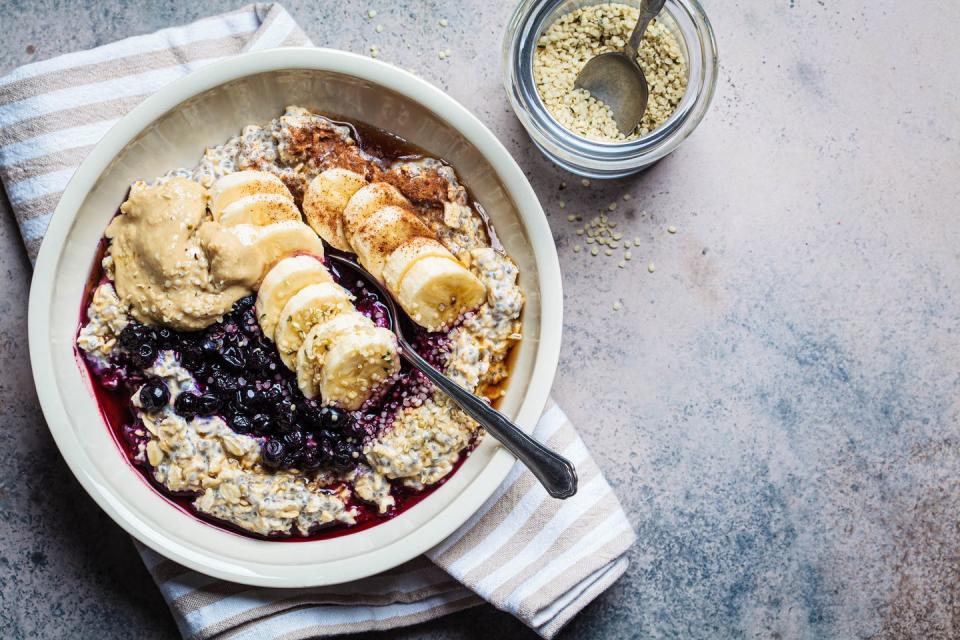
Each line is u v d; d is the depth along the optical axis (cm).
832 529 58
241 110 53
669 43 55
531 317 53
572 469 50
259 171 53
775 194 58
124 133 51
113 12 58
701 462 58
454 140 53
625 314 58
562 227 58
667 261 58
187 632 55
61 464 57
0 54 57
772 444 58
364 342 50
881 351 58
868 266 58
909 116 58
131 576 57
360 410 52
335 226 53
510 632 58
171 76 56
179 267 51
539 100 54
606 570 56
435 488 53
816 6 58
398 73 52
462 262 53
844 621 58
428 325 52
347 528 53
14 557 57
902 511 58
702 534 58
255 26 56
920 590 58
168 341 52
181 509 53
